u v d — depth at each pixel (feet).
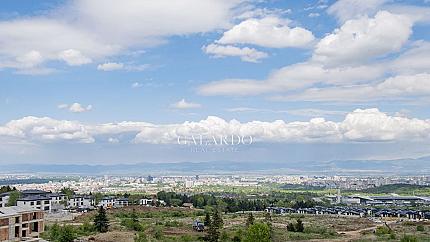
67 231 620.08
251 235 518.78
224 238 654.53
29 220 581.94
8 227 553.23
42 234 640.58
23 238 568.82
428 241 650.43
